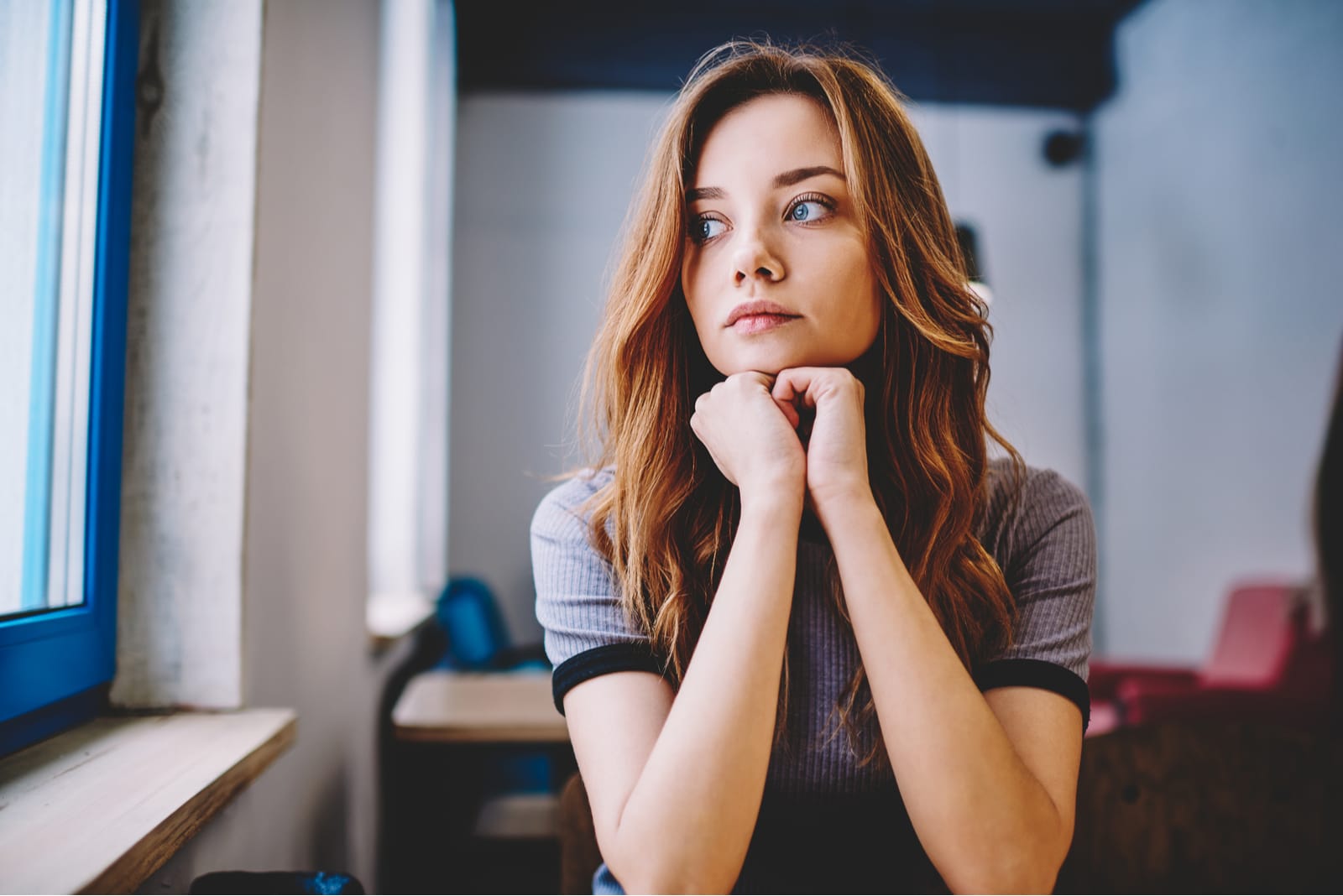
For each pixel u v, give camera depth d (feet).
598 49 14.88
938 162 15.67
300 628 4.37
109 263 3.27
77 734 3.07
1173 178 13.89
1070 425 15.76
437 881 5.92
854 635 2.59
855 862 2.55
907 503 2.77
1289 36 11.48
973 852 2.08
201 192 3.50
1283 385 11.57
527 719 5.34
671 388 2.79
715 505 2.83
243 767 2.80
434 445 13.33
